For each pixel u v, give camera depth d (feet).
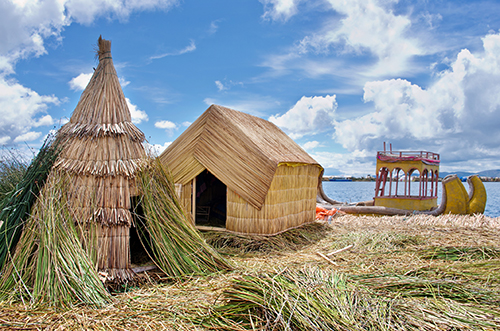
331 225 31.48
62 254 13.10
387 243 22.57
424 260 18.80
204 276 15.42
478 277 14.58
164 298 12.78
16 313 10.99
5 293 12.35
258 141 24.94
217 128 24.72
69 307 11.64
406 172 49.39
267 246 22.25
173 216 17.12
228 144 24.30
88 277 12.78
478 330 9.72
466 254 19.51
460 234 24.75
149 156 17.66
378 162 51.24
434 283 13.55
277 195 24.09
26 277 13.04
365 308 10.63
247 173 23.73
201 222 28.27
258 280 11.80
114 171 15.58
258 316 10.37
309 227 28.22
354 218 35.24
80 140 16.06
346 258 19.24
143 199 16.85
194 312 11.40
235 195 24.31
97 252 14.49
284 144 30.07
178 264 15.89
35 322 10.44
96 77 17.52
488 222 30.22
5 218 14.17
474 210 42.14
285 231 25.23
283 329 9.55
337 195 127.24
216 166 24.58
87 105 17.02
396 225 30.45
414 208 47.19
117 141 16.46
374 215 43.88
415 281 13.70
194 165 25.29
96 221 14.75
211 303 12.02
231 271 16.31
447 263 17.47
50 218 13.66
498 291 12.98
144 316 11.12
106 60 17.66
